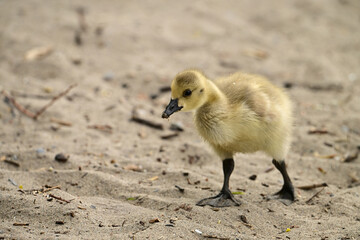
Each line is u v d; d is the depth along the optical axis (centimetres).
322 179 1147
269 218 916
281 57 1947
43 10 2141
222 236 823
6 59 1725
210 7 2334
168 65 1823
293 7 2425
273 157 1004
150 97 1614
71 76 1680
